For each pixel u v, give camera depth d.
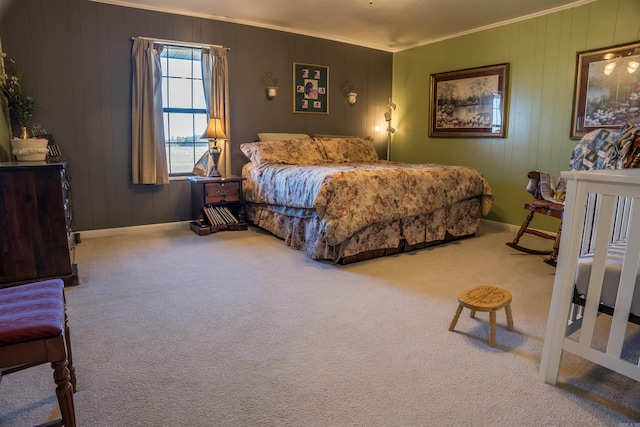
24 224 2.57
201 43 4.39
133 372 1.73
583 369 1.77
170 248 3.69
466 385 1.65
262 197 4.21
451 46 5.06
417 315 2.30
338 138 5.10
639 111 3.55
